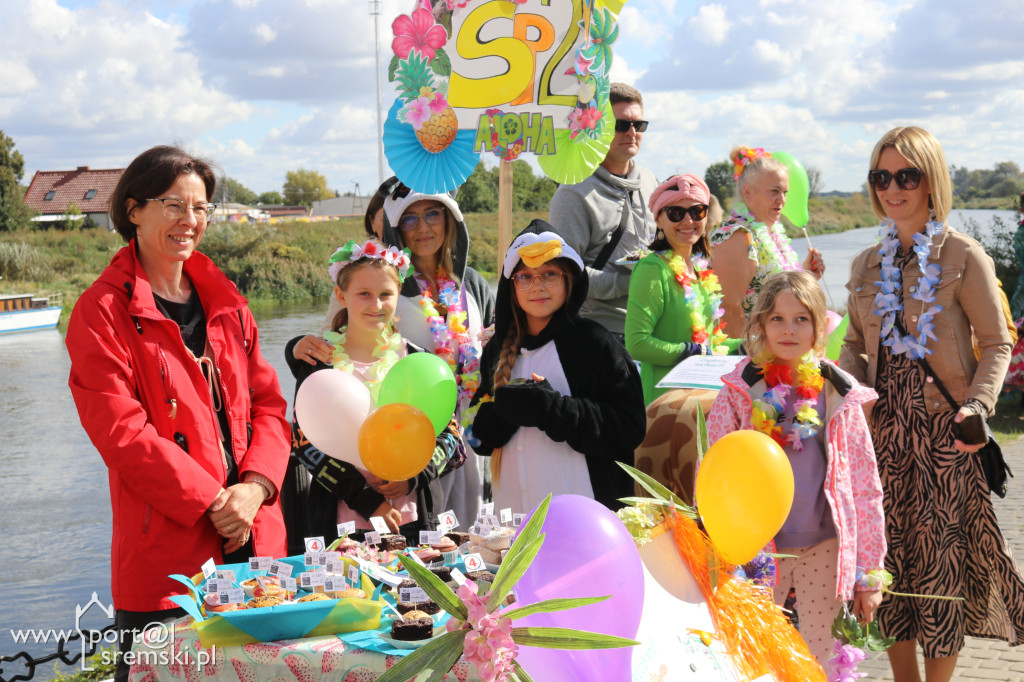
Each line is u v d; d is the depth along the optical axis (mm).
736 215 4645
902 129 3377
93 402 2566
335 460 3170
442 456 3295
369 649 1973
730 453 2143
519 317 3246
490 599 1754
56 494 10617
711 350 4188
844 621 2641
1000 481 3256
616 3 3881
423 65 3658
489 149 3811
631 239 5109
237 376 2867
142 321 2682
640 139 5105
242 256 40844
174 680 2023
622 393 3066
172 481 2551
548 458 3105
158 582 2566
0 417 15766
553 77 3824
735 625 2090
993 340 3262
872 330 3438
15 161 59281
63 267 45531
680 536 2129
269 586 2211
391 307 3316
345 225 47938
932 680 3299
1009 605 3254
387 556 2455
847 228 22047
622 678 1805
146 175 2752
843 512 2867
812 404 2891
